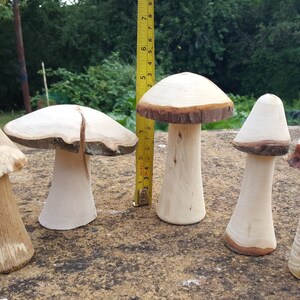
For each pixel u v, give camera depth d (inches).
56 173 10.7
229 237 9.8
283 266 9.2
